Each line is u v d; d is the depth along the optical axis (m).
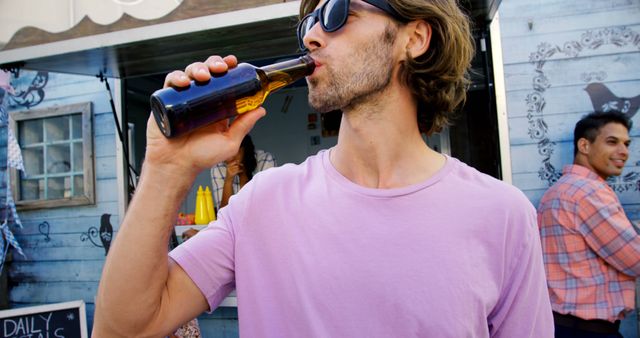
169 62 2.36
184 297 0.78
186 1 1.83
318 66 0.81
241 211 0.84
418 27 0.88
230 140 0.70
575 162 2.23
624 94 2.38
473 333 0.72
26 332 2.77
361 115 0.83
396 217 0.77
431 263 0.73
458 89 1.07
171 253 0.82
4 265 3.21
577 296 1.91
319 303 0.74
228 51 2.23
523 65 2.48
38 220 3.19
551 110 2.45
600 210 1.87
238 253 0.81
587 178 2.05
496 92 2.36
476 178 0.83
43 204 3.16
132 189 2.98
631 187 2.37
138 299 0.69
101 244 3.06
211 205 2.74
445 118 1.01
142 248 0.68
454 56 0.92
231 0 1.79
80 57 2.13
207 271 0.80
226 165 2.90
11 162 2.77
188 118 0.64
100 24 1.92
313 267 0.76
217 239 0.83
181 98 0.64
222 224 0.86
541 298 0.80
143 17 1.87
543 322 0.79
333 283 0.75
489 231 0.76
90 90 3.10
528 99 2.47
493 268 0.76
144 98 3.44
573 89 2.43
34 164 3.26
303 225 0.80
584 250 1.92
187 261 0.79
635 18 2.38
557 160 2.43
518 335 0.77
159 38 1.87
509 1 2.49
